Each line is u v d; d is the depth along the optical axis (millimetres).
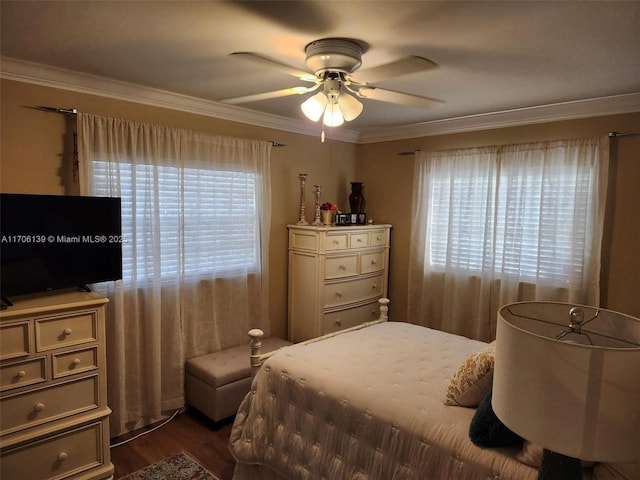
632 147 2949
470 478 1542
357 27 1843
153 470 2574
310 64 2080
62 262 2371
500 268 3574
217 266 3438
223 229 3447
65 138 2654
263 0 1615
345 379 2086
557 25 1788
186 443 2883
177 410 3279
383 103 3188
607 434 933
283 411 2186
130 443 2865
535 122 3389
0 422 2023
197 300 3324
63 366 2193
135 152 2875
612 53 2105
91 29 1919
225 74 2586
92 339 2285
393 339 2729
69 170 2680
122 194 2846
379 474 1778
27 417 2098
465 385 1797
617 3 1578
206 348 3420
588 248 3119
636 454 946
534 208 3375
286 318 4129
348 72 2072
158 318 3037
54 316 2148
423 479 1653
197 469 2596
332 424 1979
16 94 2463
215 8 1688
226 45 2096
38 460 2141
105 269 2568
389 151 4422
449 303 3893
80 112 2668
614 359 915
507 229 3490
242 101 2398
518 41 1974
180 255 3182
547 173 3270
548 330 1295
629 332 1147
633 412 934
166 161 3066
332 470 1919
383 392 1964
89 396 2299
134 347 2947
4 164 2445
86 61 2369
